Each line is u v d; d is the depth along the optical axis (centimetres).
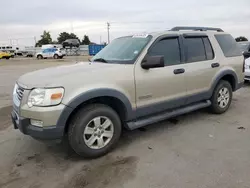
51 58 3981
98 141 345
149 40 399
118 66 363
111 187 279
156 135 421
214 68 486
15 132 455
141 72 375
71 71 344
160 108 409
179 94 430
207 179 287
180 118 507
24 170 322
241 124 468
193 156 343
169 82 409
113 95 344
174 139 403
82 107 335
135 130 445
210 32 501
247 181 281
